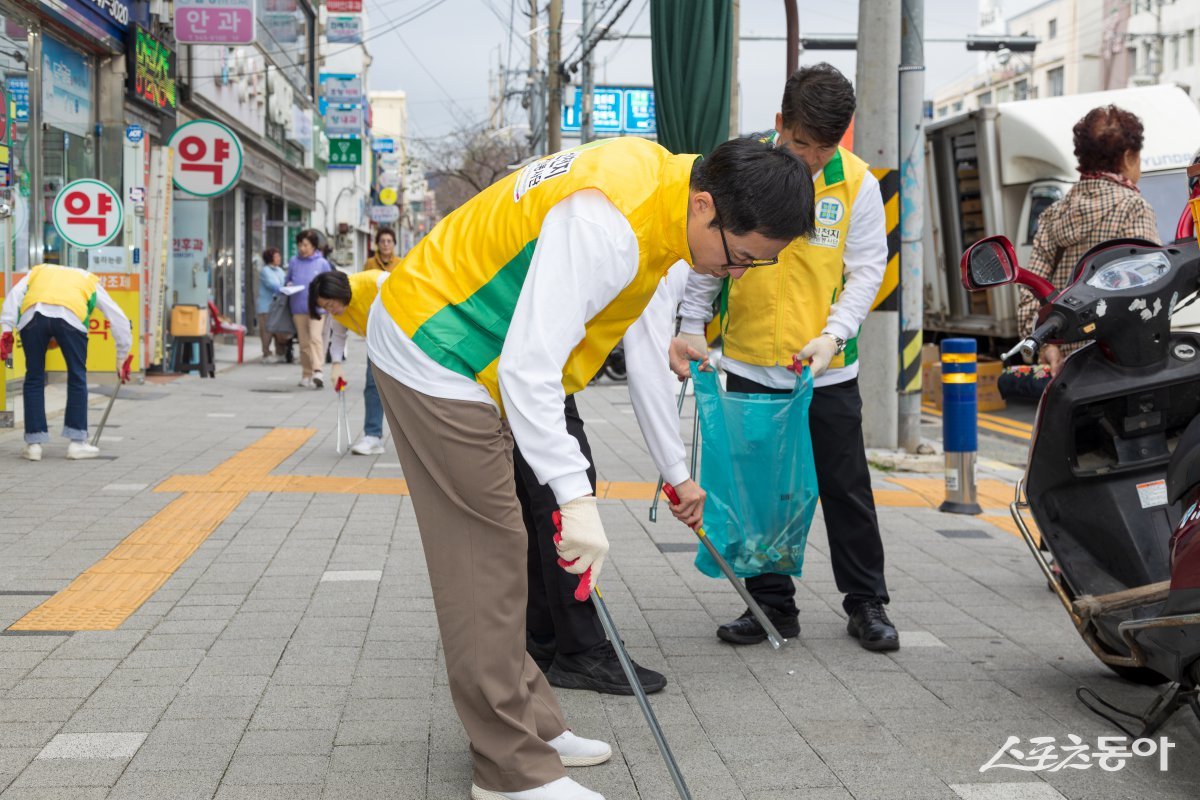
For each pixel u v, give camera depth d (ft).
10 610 14.89
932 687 12.88
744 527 13.82
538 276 8.63
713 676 13.17
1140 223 16.33
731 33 26.55
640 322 11.18
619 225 8.69
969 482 22.85
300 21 96.27
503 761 9.41
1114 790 10.21
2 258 35.55
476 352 9.10
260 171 79.20
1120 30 193.98
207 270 53.93
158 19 49.47
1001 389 46.01
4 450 27.81
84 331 26.73
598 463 28.63
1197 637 9.99
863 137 28.60
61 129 41.83
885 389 29.48
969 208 47.37
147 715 11.48
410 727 11.34
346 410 38.52
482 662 9.37
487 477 9.26
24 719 11.30
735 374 14.43
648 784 10.21
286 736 11.05
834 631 14.98
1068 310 11.56
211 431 32.48
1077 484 12.66
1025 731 11.60
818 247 13.73
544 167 9.12
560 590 12.55
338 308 21.93
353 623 14.71
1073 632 14.99
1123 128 16.43
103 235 35.53
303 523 20.52
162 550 18.29
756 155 8.52
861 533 14.30
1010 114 43.45
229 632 14.24
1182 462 10.27
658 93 25.12
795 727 11.64
